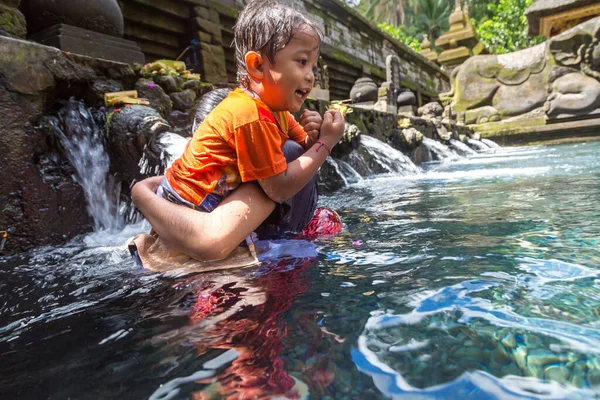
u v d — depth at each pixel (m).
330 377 0.60
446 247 1.32
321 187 4.00
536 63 13.76
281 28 1.36
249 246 1.37
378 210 2.37
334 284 1.03
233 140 1.39
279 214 1.60
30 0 2.96
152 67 3.06
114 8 3.27
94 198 2.50
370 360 0.64
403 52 16.66
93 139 2.51
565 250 1.18
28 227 2.14
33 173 2.19
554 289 0.87
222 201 1.42
